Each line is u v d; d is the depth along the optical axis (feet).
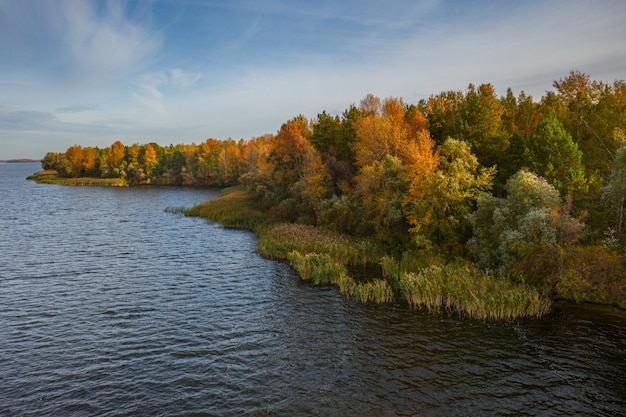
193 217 215.72
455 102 182.60
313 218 172.65
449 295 80.07
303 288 94.84
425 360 59.82
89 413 47.73
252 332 70.54
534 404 48.91
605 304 77.82
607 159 114.11
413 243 117.29
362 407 48.67
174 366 58.90
